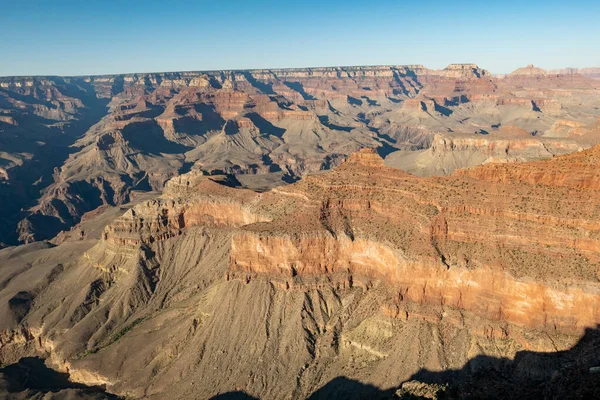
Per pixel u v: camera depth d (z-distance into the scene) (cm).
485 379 7544
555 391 6331
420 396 6981
